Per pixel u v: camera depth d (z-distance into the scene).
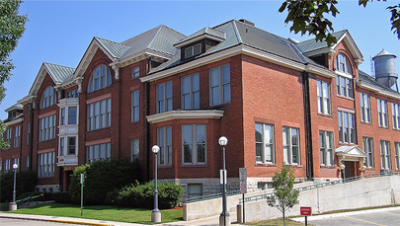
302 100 29.12
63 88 41.41
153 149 20.66
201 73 27.45
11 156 50.19
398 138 40.50
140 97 31.59
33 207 32.25
